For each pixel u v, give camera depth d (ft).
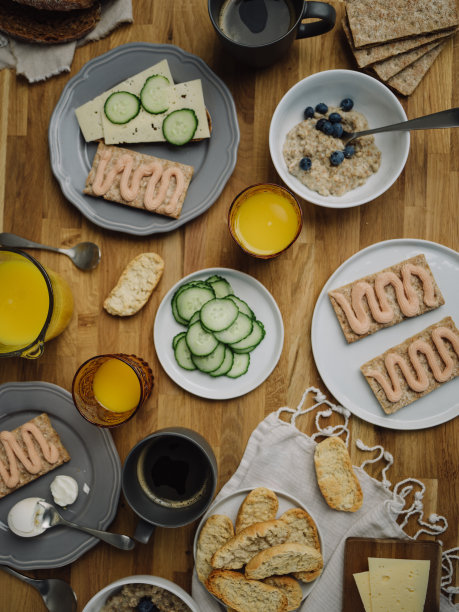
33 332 2.31
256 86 2.41
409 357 2.33
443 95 2.38
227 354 2.32
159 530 2.39
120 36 2.42
